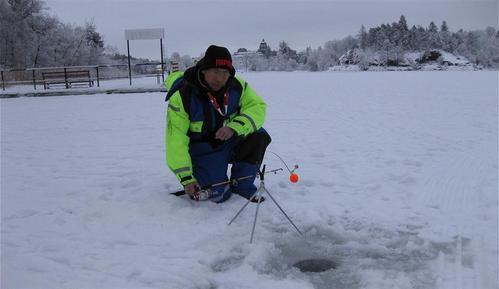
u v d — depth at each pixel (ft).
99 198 15.17
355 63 282.77
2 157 22.54
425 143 23.71
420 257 10.72
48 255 10.93
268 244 11.36
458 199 14.48
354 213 13.44
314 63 299.79
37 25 162.91
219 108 13.66
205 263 10.51
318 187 16.11
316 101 48.55
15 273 10.03
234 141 14.43
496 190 15.29
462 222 12.60
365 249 11.21
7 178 18.30
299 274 10.07
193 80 13.48
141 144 25.55
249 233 12.07
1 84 91.35
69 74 79.00
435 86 71.00
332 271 10.21
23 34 156.35
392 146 23.11
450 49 282.77
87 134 29.66
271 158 20.88
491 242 11.30
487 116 33.50
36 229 12.61
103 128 32.19
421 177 17.07
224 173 14.38
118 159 21.59
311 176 17.40
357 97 52.85
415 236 11.85
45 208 14.28
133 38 74.33
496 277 9.61
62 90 68.23
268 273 10.15
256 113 13.89
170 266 10.33
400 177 17.07
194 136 13.98
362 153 21.58
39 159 21.95
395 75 132.77
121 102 53.21
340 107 42.06
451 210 13.55
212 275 10.00
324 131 28.37
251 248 11.09
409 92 59.06
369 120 32.94
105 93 68.49
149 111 42.50
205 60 13.11
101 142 26.53
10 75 105.40
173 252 11.04
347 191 15.55
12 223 13.10
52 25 169.27
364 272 10.05
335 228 12.37
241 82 14.26
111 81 120.88
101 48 200.54
